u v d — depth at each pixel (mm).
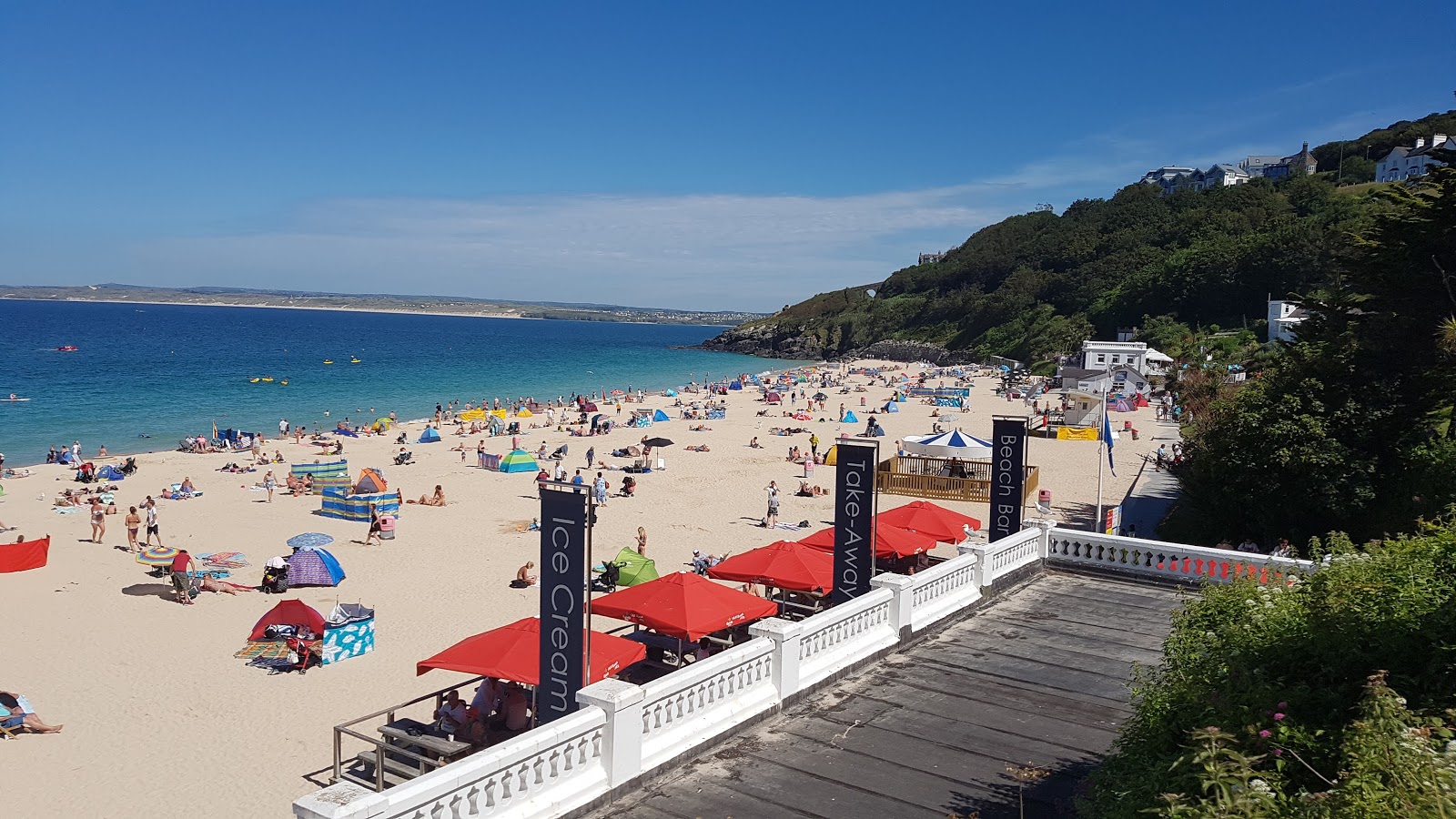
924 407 78625
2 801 13836
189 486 38312
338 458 48938
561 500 9625
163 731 16219
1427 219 23281
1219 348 92250
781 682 10047
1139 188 171875
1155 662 11734
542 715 9930
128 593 24422
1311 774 5828
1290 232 103250
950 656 11945
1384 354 22875
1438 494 19734
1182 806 5168
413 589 25219
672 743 8680
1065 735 9539
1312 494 22219
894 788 8305
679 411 74562
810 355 181750
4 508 36094
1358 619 7156
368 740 12883
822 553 18812
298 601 19734
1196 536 26312
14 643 20562
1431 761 4852
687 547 30547
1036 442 55688
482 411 65750
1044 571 16359
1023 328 135750
